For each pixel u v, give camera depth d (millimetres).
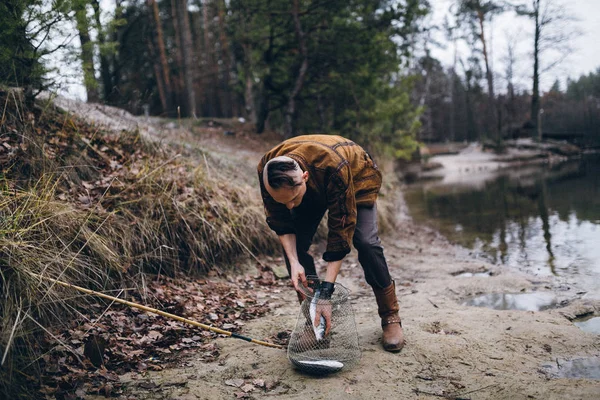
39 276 2906
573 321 3539
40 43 4496
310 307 2715
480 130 64312
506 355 2875
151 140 5965
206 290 4305
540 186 14117
